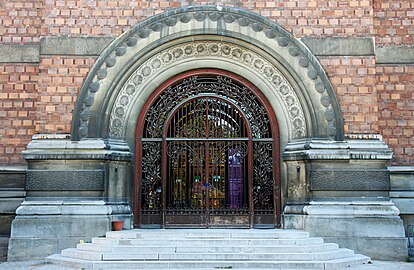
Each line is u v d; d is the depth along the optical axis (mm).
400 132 12031
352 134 11195
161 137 11844
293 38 11508
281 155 11602
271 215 11586
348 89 11383
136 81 11672
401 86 12172
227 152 11875
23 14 12469
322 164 10992
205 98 11992
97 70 11359
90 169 10938
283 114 11664
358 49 11516
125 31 11586
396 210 10680
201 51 11812
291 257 8945
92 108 11227
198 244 9453
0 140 12016
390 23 12430
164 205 11586
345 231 10531
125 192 11406
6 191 11445
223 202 11719
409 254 10922
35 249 10430
